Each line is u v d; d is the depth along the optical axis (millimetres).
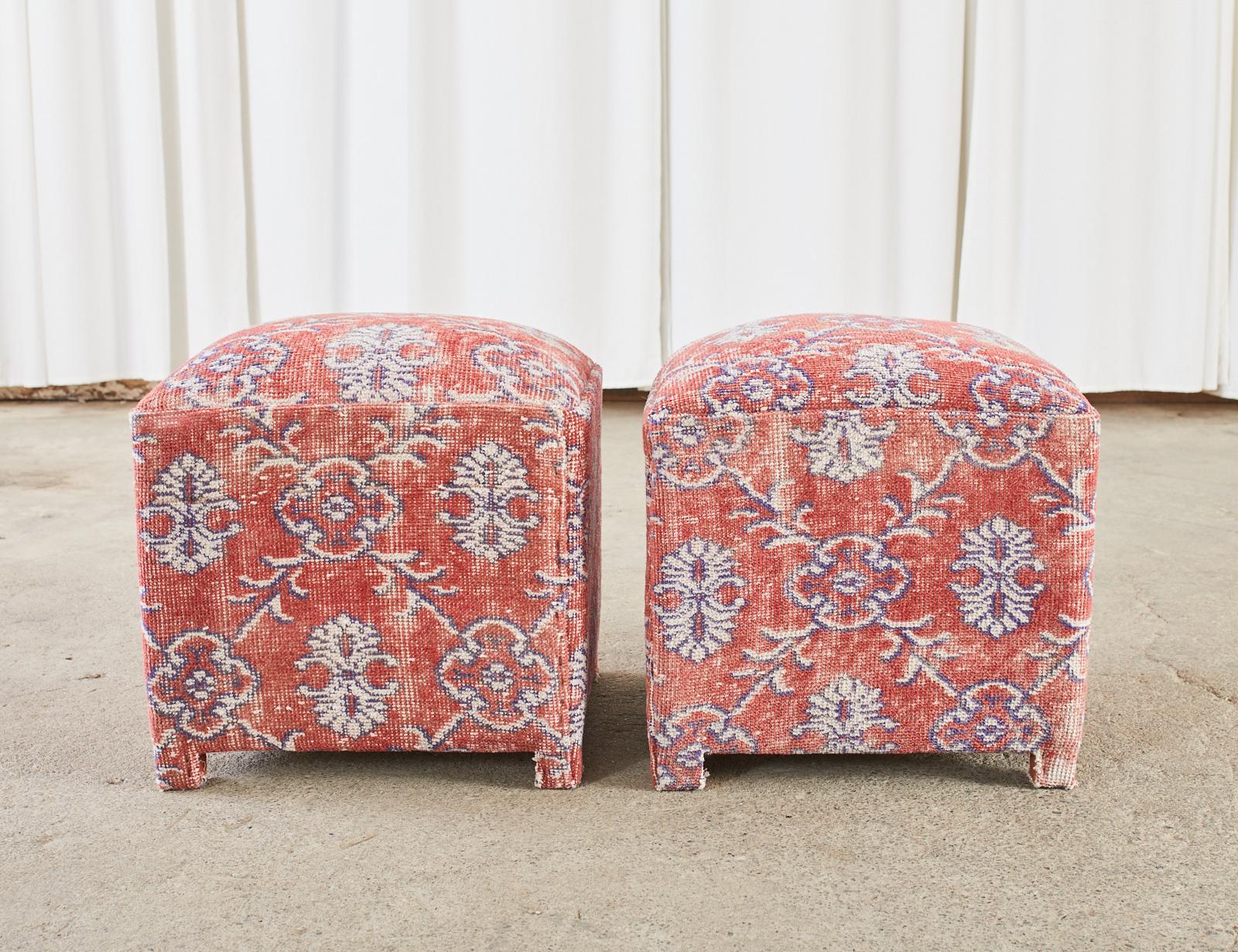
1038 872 1110
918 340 1284
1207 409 3822
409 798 1274
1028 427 1196
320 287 3699
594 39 3512
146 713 1495
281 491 1225
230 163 3654
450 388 1221
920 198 3588
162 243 3691
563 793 1287
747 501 1214
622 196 3584
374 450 1214
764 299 3648
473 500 1222
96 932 1021
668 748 1272
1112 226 3619
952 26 3504
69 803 1263
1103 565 2104
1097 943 998
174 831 1202
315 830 1203
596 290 3645
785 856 1144
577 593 1254
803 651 1247
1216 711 1472
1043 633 1238
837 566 1226
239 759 1377
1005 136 3584
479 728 1277
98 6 3590
